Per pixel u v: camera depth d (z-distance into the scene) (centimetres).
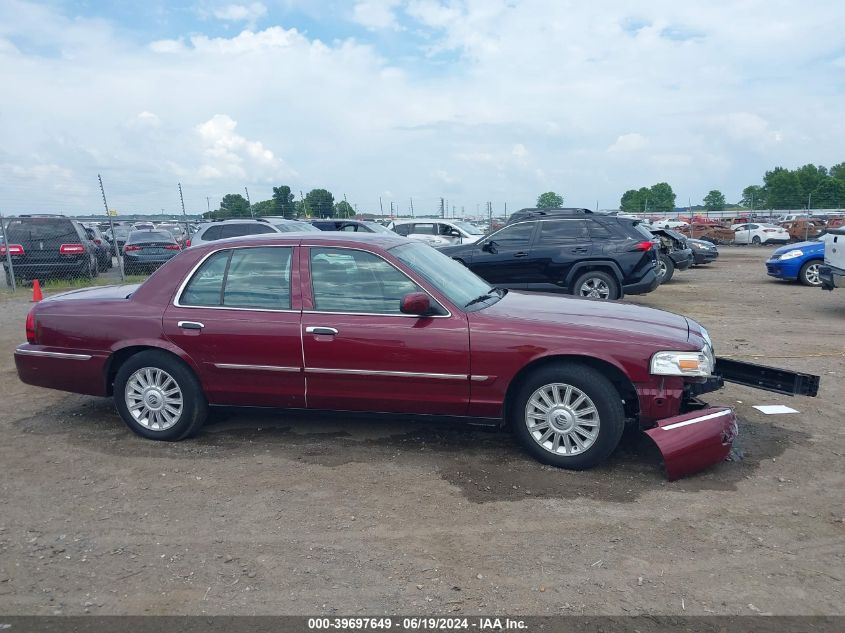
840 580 350
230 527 407
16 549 384
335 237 533
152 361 535
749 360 810
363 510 427
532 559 370
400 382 498
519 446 532
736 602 331
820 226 3553
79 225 1811
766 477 475
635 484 464
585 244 1175
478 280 605
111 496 450
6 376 764
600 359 471
